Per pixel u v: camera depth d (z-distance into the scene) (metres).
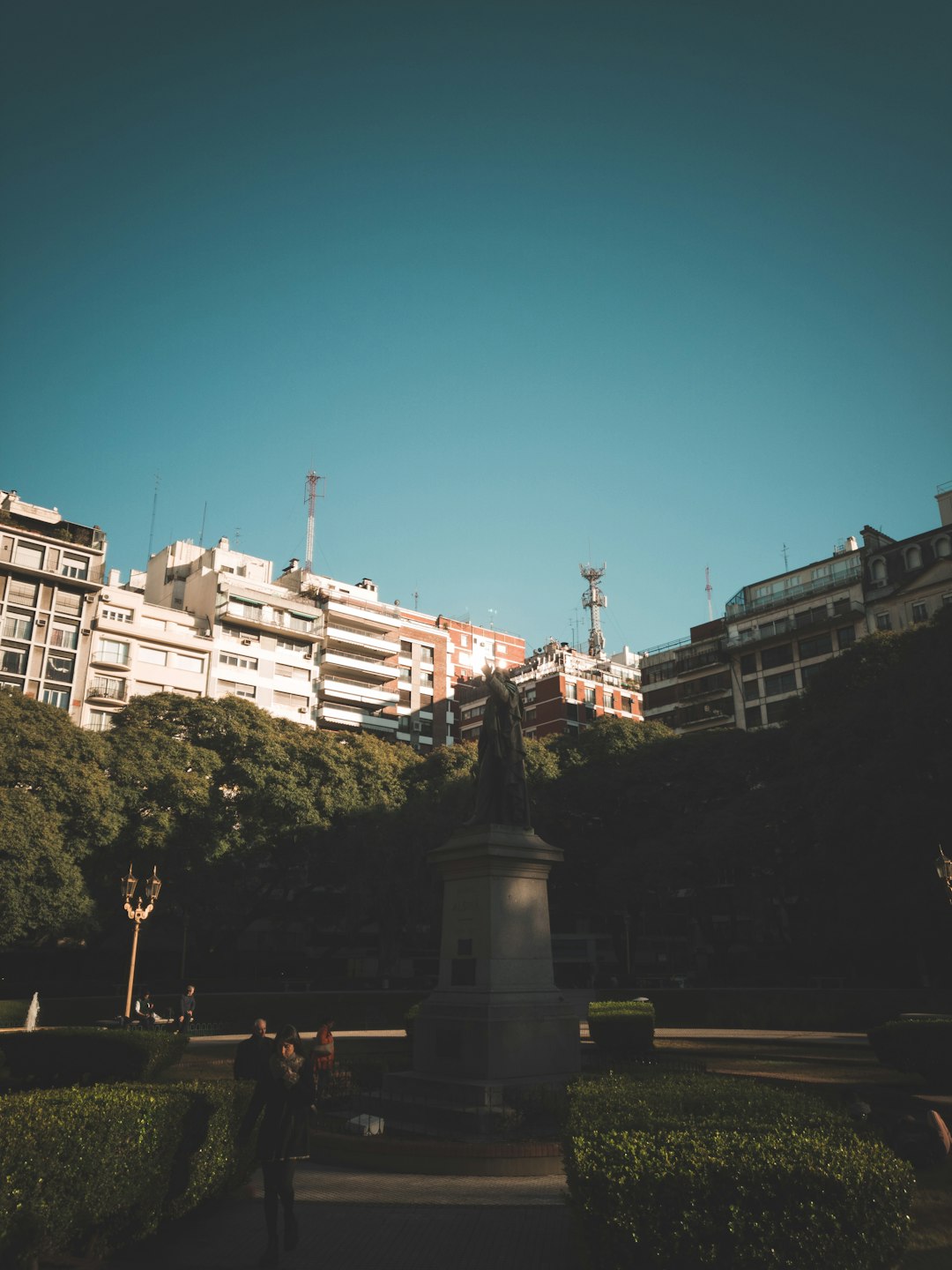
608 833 56.56
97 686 63.88
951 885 23.81
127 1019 27.52
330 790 51.03
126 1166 7.48
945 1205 8.76
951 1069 15.97
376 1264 7.69
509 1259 7.80
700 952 65.19
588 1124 6.99
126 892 28.27
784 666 73.12
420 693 93.62
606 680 94.44
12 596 61.00
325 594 83.06
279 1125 8.10
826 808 38.72
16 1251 6.48
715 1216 5.62
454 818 50.91
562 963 59.12
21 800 37.53
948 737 36.69
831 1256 5.46
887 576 68.25
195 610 77.00
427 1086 14.23
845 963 49.72
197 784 45.25
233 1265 7.71
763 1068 19.33
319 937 67.31
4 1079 17.16
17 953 50.50
